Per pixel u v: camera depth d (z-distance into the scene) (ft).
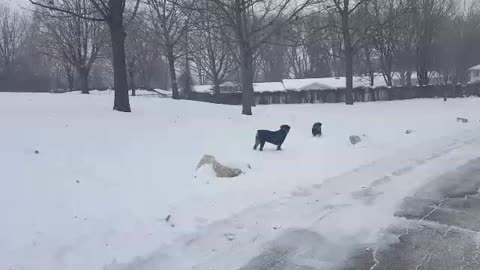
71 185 24.14
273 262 17.22
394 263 17.04
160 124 46.73
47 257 16.79
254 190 25.95
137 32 153.79
